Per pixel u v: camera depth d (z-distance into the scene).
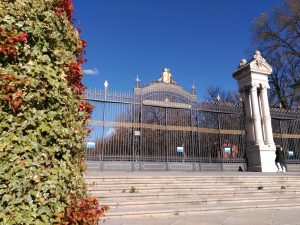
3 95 3.00
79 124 3.92
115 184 10.02
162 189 10.29
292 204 9.78
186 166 15.50
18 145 2.98
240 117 18.09
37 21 3.59
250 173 14.34
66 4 4.21
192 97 16.83
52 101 3.43
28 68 3.30
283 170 17.50
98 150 13.96
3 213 2.75
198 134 16.36
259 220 7.53
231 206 9.02
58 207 3.10
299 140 19.41
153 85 15.97
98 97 14.50
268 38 33.84
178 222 7.19
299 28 31.83
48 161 3.17
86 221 3.31
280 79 35.22
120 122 14.68
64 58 3.92
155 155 15.00
